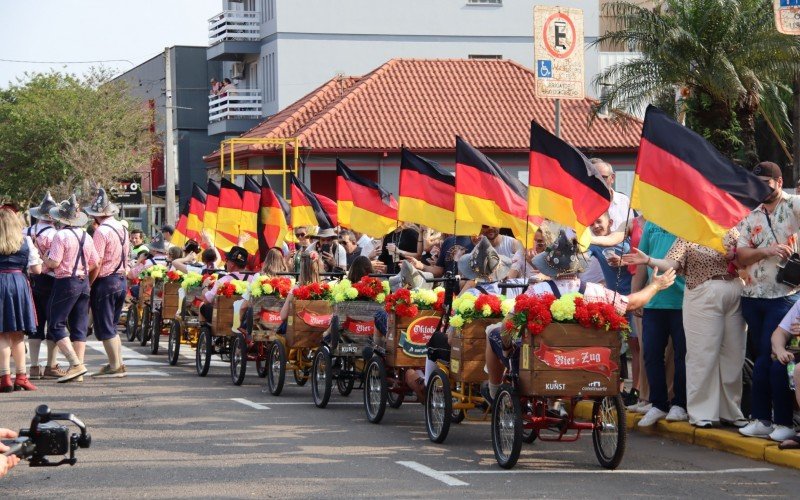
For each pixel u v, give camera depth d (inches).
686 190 764.0
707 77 2294.5
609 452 725.3
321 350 1003.3
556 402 813.2
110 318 1213.1
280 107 3993.6
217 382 1195.3
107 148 4439.0
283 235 1510.8
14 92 4618.6
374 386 927.0
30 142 4414.4
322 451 784.3
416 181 1157.1
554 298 705.6
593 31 4074.8
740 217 754.8
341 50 4028.1
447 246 1144.8
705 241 760.3
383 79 3398.1
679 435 833.5
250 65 4315.9
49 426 309.3
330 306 1056.8
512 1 4141.2
